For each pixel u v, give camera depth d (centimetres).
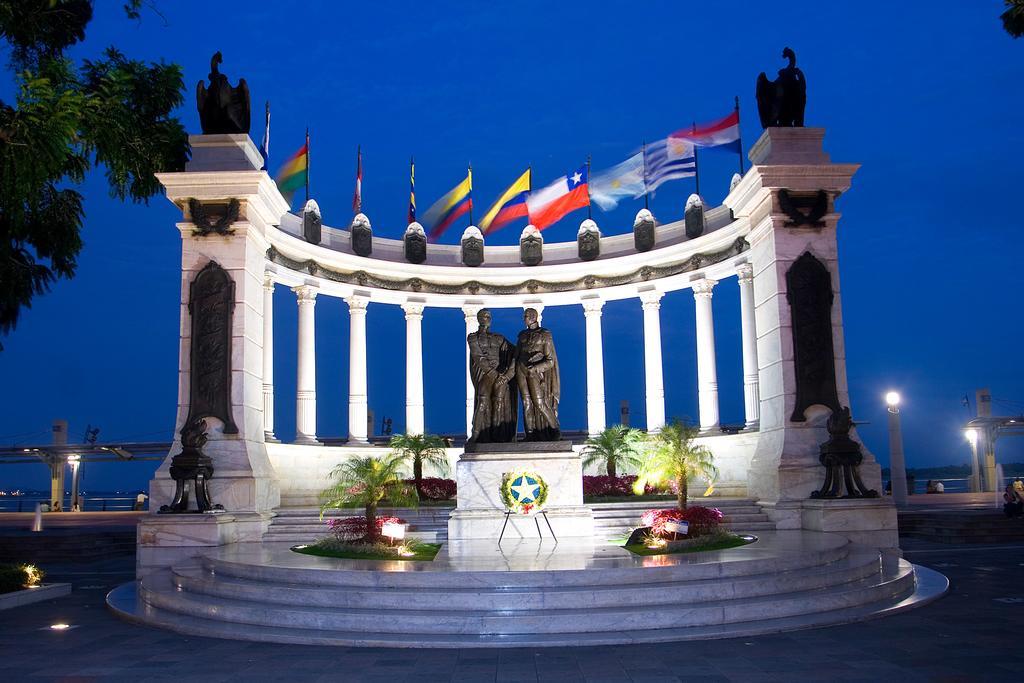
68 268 2848
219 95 2925
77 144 2491
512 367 2502
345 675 1184
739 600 1546
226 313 2755
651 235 4062
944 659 1220
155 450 6028
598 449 3528
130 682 1170
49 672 1235
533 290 4269
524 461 2384
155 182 2838
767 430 2925
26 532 3344
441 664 1242
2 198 2253
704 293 3909
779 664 1204
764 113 3036
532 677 1157
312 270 3828
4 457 6009
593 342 4191
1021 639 1354
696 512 2105
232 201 2788
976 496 5188
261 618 1520
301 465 3612
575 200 4097
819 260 2858
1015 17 2216
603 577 1568
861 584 1741
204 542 2389
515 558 1814
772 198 2881
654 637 1374
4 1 2344
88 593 2156
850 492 2572
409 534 2520
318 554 2020
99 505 8756
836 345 2827
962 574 2170
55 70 2342
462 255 4275
